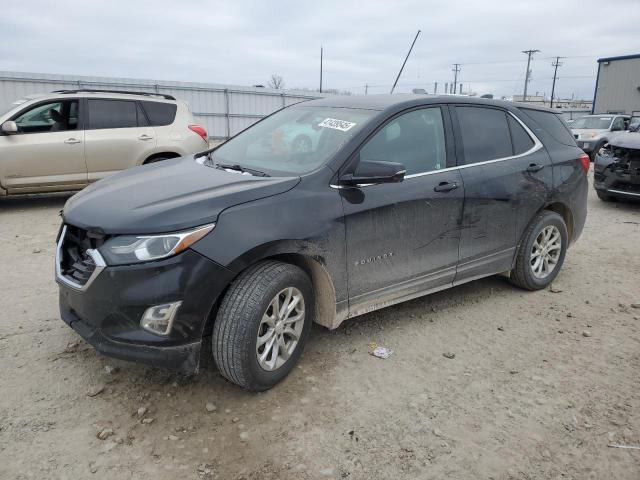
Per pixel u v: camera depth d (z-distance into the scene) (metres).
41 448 2.70
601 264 6.03
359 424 2.97
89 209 3.11
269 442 2.81
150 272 2.79
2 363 3.47
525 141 4.77
